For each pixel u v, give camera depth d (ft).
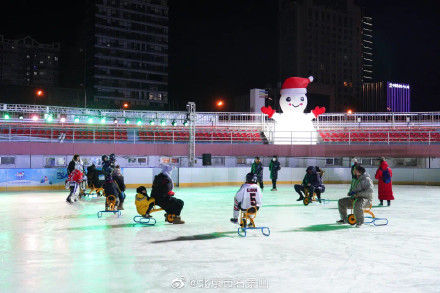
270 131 125.49
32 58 558.56
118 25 474.49
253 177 32.55
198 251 27.30
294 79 124.98
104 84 465.06
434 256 25.96
